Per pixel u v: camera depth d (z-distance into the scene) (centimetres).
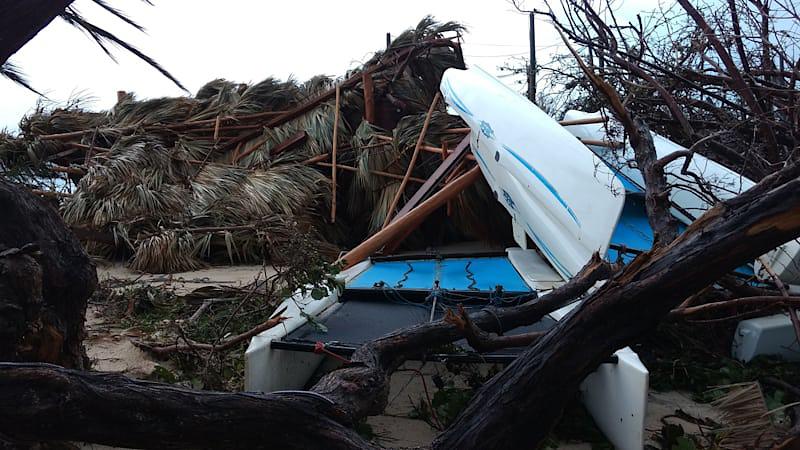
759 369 320
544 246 434
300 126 868
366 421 278
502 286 366
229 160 869
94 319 416
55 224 224
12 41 156
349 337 280
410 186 768
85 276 233
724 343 361
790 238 141
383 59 884
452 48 898
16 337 192
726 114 405
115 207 683
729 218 146
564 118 602
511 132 468
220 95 945
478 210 713
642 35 400
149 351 343
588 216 372
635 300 157
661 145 458
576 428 262
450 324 240
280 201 716
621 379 239
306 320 305
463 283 387
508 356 251
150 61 263
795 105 335
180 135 866
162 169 760
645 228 431
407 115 880
